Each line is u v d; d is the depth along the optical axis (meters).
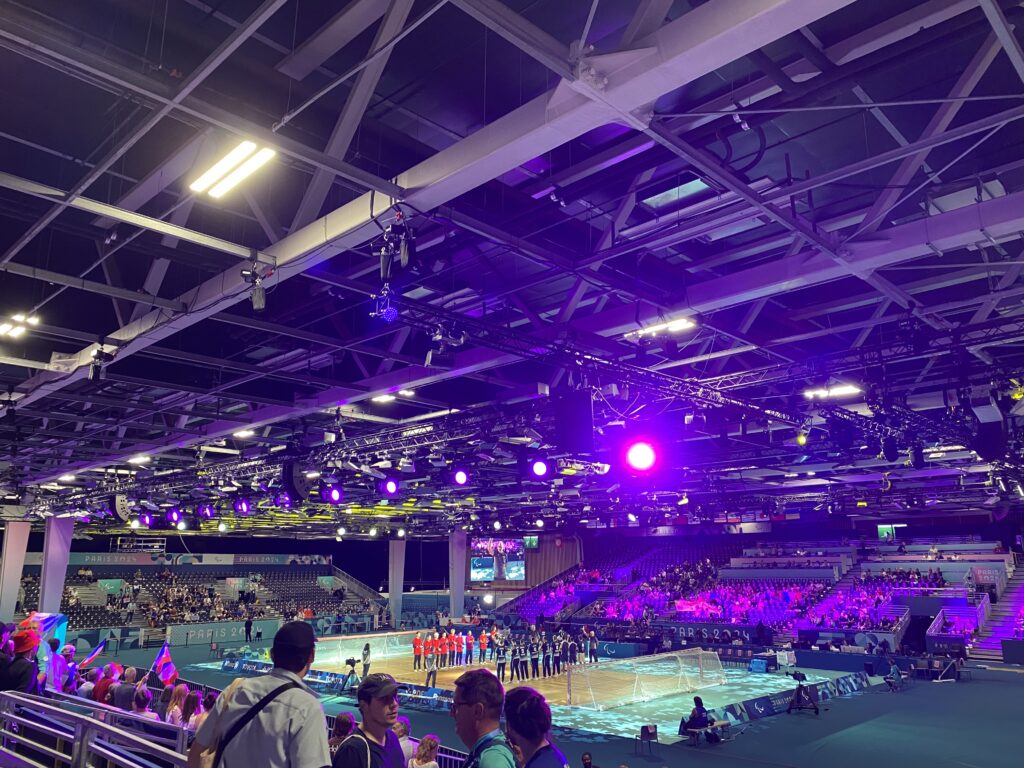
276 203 12.90
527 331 18.98
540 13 9.12
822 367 18.95
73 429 27.88
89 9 8.63
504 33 6.91
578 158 11.98
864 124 11.12
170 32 9.22
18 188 9.37
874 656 36.41
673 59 6.81
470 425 24.62
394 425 27.02
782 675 35.97
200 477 34.25
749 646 42.09
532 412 22.70
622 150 11.22
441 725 23.16
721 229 13.95
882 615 47.56
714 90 10.40
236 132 8.31
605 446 25.44
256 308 11.74
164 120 10.40
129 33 8.98
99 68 7.28
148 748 5.12
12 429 27.00
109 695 13.25
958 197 13.04
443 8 9.00
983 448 20.95
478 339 15.96
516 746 3.74
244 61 9.79
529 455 26.19
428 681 31.95
